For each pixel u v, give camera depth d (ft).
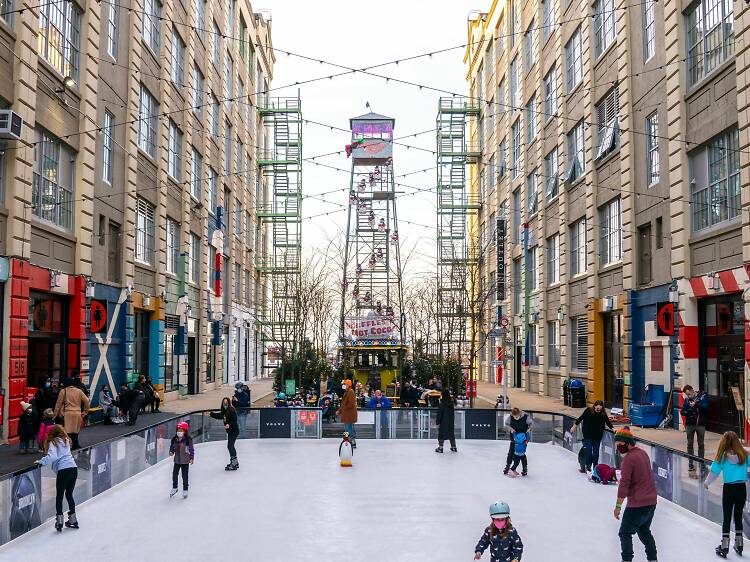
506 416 71.10
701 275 65.46
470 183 198.80
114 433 67.41
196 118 121.60
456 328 158.81
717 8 63.57
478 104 185.57
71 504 34.96
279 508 39.68
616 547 31.99
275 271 185.47
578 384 97.91
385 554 30.58
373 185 147.74
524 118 136.05
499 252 146.10
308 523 36.14
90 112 73.51
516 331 149.28
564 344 108.47
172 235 109.60
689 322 67.51
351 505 40.50
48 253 65.31
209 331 131.23
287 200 193.06
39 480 34.53
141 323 95.86
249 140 178.29
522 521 36.91
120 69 84.69
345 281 137.28
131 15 87.71
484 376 183.62
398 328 127.34
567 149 109.09
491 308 150.20
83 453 39.55
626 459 28.63
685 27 69.77
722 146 62.95
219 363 141.90
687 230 68.08
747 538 31.94
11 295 56.85
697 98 66.64
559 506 40.65
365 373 107.65
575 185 105.29
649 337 77.77
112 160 82.33
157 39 101.65
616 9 86.38
